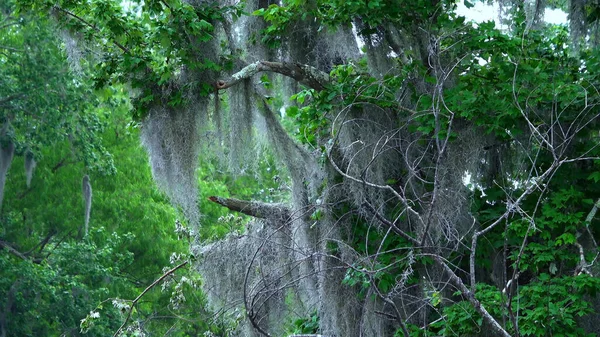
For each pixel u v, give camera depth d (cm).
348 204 1287
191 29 1296
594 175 1226
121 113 3103
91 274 2858
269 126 1345
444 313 1119
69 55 1369
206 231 2761
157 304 2889
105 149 3023
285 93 1459
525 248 1200
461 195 1214
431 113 1235
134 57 1327
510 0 1346
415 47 1323
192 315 2198
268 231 1393
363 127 1283
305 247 1251
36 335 2875
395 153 1286
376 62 1327
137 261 3008
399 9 1303
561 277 1216
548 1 1384
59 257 2870
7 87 2845
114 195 3034
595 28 1345
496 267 1256
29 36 2825
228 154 1360
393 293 1038
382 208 1239
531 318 1104
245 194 2983
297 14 1333
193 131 1344
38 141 2906
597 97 1223
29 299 2842
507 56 1280
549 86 1235
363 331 1223
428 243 1166
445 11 1309
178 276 2177
